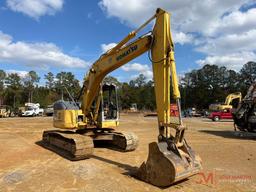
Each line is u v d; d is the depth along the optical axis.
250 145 14.04
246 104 18.62
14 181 7.02
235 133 19.42
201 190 6.48
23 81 94.19
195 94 96.00
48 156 10.15
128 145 11.15
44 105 82.62
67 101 11.82
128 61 8.95
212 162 9.66
